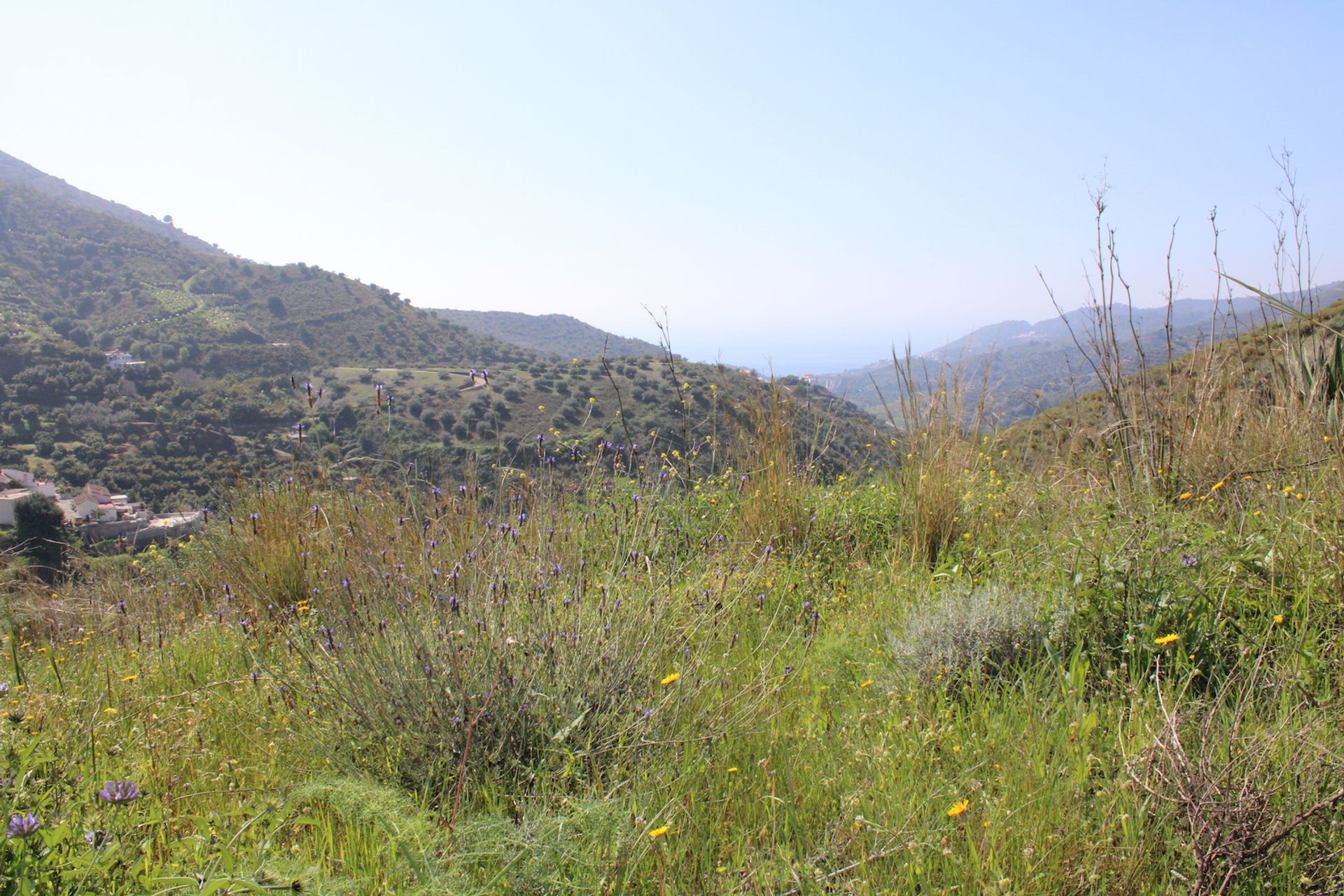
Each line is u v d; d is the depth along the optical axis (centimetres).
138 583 561
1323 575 283
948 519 464
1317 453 399
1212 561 311
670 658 289
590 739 235
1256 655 254
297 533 470
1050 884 171
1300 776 186
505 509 425
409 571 345
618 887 175
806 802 209
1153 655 263
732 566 404
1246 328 498
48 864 153
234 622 407
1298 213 473
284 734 260
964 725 245
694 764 228
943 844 185
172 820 203
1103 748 223
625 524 405
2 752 192
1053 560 347
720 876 182
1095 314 504
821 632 340
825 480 571
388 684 255
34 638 449
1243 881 170
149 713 280
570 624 275
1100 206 493
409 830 181
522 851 177
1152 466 453
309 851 191
